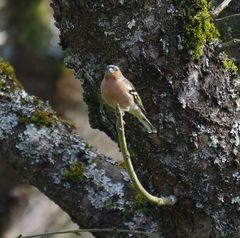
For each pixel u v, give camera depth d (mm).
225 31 9023
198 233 7176
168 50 7000
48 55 18750
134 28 7008
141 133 7152
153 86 7035
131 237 7621
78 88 19219
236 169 7102
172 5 7023
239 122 7176
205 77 7094
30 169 7977
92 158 8008
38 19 18469
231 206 7113
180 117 7039
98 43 7133
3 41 18500
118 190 7801
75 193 7844
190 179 7066
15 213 17859
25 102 8219
